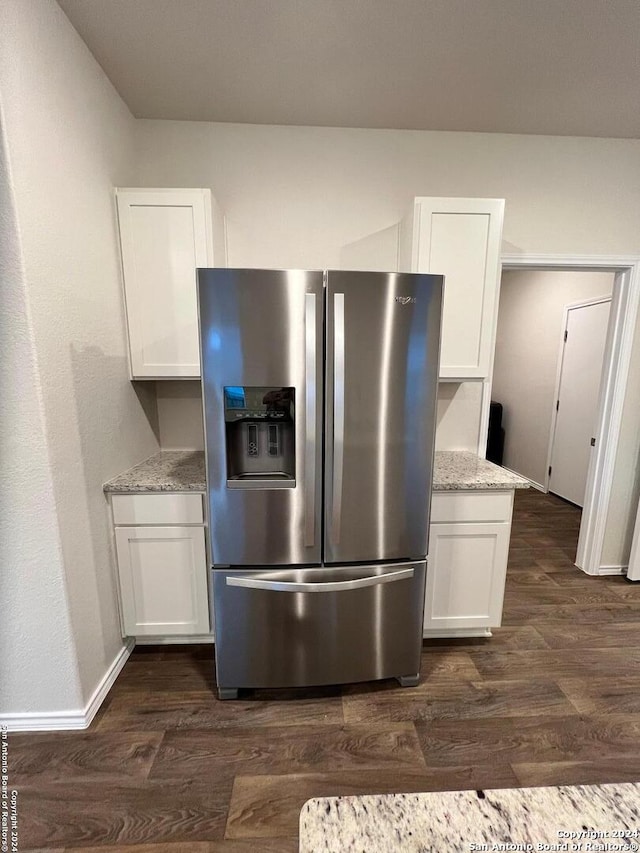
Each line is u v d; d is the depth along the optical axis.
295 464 1.52
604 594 2.44
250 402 1.50
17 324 1.26
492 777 1.35
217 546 1.57
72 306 1.48
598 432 2.59
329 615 1.62
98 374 1.67
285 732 1.51
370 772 1.36
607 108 1.97
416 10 1.42
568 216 2.28
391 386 1.51
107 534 1.73
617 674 1.81
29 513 1.38
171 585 1.83
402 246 2.15
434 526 1.86
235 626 1.61
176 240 1.85
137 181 2.10
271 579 1.58
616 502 2.60
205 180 2.13
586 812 0.53
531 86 1.82
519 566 2.78
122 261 1.86
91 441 1.61
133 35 1.53
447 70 1.72
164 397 2.31
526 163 2.22
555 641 2.03
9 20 1.17
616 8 1.41
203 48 1.60
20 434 1.33
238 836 1.18
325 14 1.44
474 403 2.38
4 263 1.23
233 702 1.65
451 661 1.89
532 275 4.46
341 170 2.17
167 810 1.24
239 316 1.42
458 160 2.20
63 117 1.43
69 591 1.46
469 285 1.94
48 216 1.35
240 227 2.18
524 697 1.68
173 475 1.86
